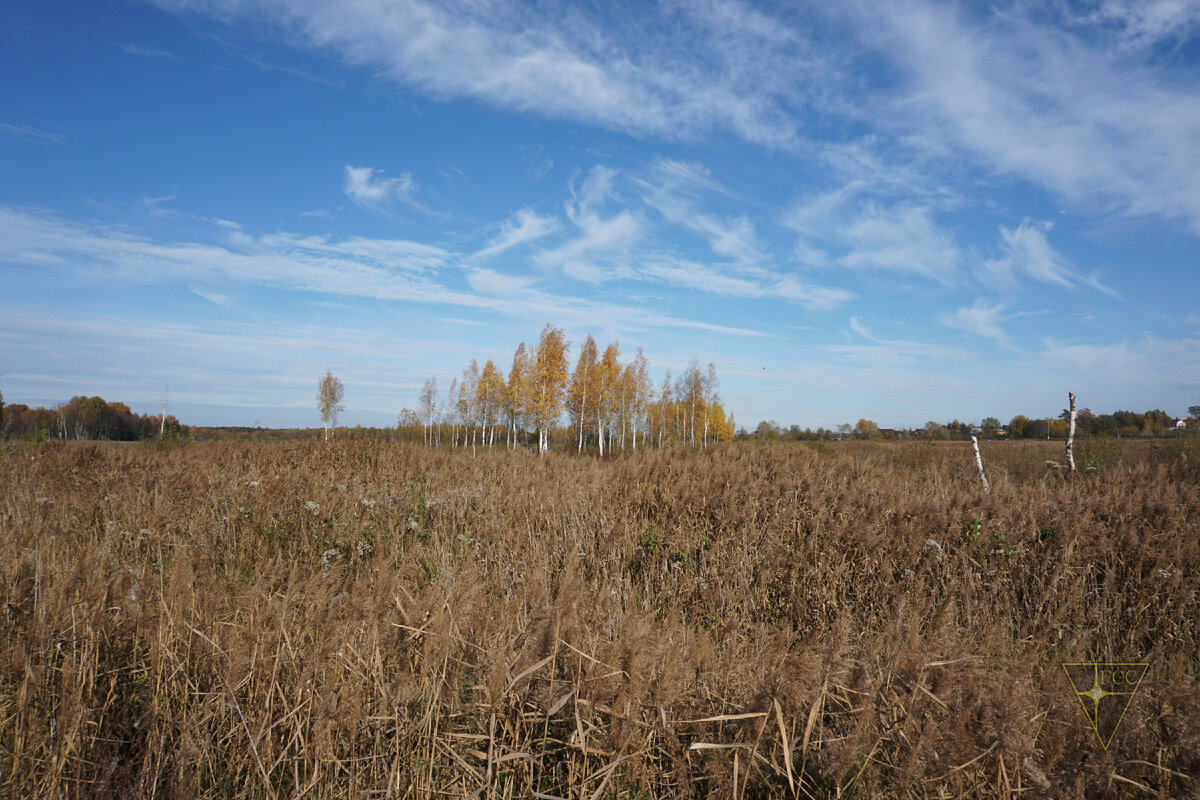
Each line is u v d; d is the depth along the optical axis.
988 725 2.73
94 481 10.78
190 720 3.27
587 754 2.93
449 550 7.18
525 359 44.88
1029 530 6.35
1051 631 5.01
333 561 7.02
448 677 3.26
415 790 3.03
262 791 3.03
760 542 7.03
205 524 7.80
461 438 54.50
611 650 3.23
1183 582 5.45
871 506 7.51
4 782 2.86
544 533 7.40
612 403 45.22
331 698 3.08
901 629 3.75
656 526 7.53
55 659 3.43
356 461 14.32
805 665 2.89
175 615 3.71
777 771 2.81
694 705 3.17
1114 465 14.09
